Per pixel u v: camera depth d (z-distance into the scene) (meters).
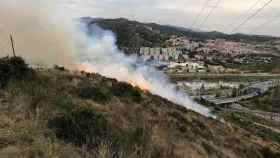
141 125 8.30
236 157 14.08
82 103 9.09
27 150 4.73
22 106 7.35
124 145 6.18
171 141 8.98
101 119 7.08
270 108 117.88
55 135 5.89
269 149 21.95
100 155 5.20
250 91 146.88
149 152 6.33
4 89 8.62
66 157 4.96
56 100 8.48
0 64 9.81
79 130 6.21
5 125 5.82
